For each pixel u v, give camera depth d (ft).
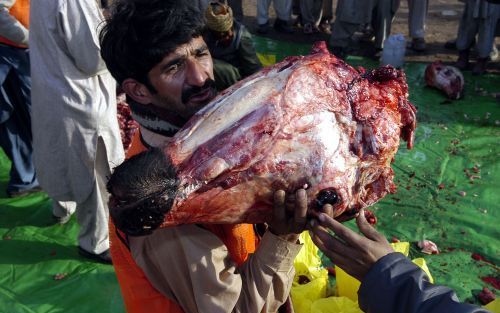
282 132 4.35
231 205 4.39
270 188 4.38
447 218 13.23
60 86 10.02
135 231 4.18
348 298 9.51
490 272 11.59
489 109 18.19
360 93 4.79
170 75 4.55
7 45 12.66
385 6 21.11
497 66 21.47
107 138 10.54
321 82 4.65
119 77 4.73
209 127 4.43
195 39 4.58
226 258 4.86
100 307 10.86
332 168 4.41
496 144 16.20
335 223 4.33
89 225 11.44
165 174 4.13
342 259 4.35
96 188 10.90
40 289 11.26
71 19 9.32
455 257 12.01
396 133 4.80
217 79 12.78
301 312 9.30
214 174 4.23
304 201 4.29
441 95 19.06
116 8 4.52
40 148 10.71
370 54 22.72
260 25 24.59
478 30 20.31
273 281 4.95
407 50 22.99
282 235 4.72
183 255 4.74
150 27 4.34
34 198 13.98
